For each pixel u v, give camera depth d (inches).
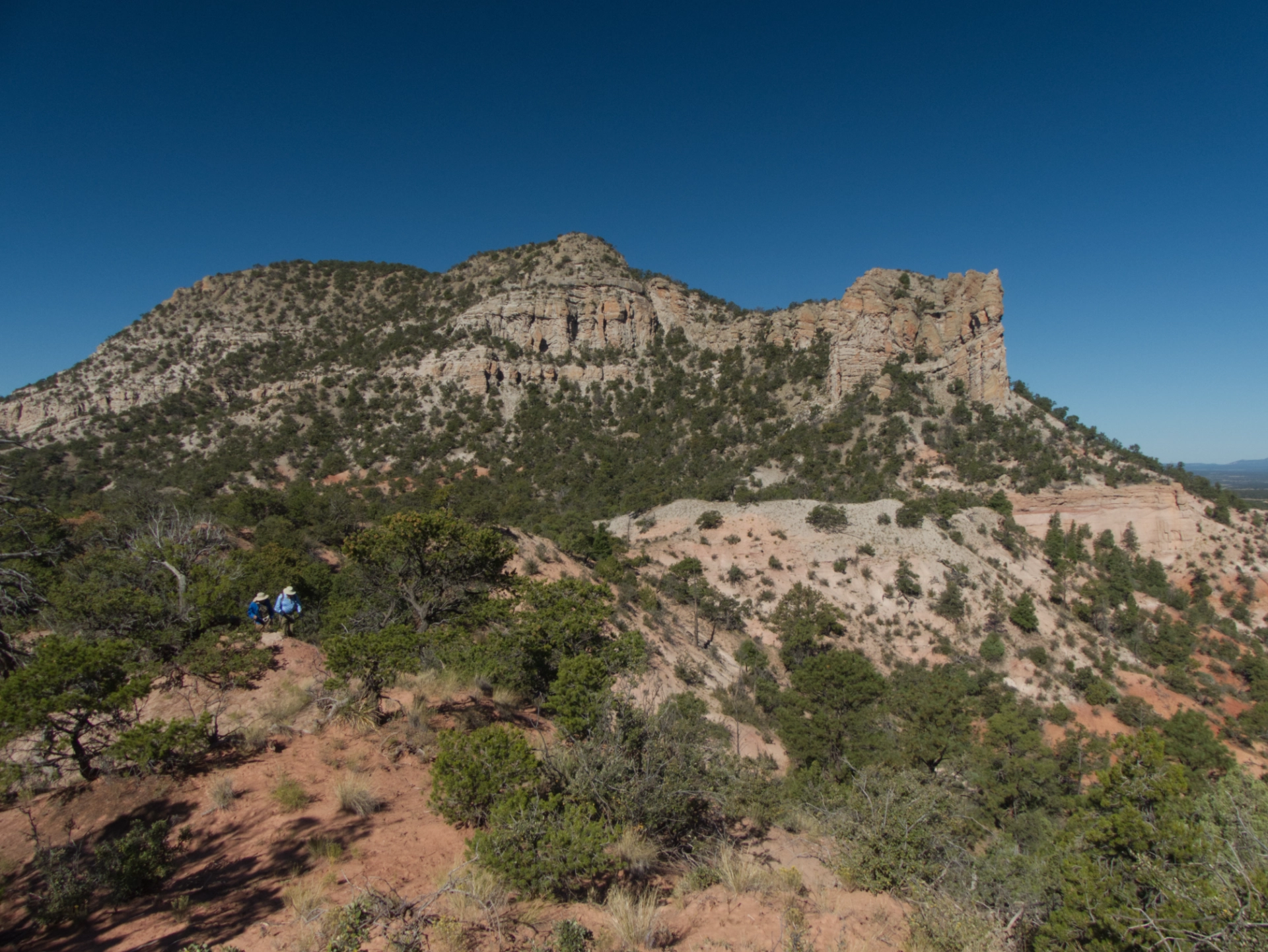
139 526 965.8
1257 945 251.0
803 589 2095.2
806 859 411.5
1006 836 535.5
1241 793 353.4
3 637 415.2
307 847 309.7
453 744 360.5
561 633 687.1
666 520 2741.1
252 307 5433.1
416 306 5526.6
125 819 333.4
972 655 1943.9
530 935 247.0
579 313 5344.5
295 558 867.4
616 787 358.9
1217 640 2389.3
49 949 230.8
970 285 4281.5
